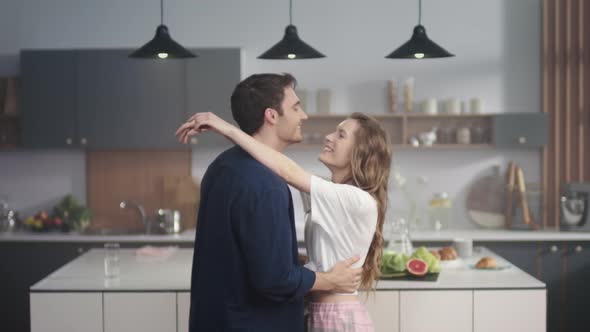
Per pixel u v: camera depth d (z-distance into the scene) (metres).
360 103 6.20
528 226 5.96
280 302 2.59
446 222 6.11
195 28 6.19
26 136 5.90
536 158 6.17
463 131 5.96
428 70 6.17
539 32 6.12
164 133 5.87
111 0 6.19
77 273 4.00
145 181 6.29
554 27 6.05
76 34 6.21
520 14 6.12
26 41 6.20
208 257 2.59
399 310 3.69
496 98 6.17
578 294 5.68
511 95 6.16
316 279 2.65
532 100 6.16
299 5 6.17
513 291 3.69
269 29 6.18
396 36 6.17
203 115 2.68
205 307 2.60
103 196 6.30
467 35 6.15
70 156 6.29
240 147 2.66
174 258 4.51
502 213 6.12
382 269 3.86
